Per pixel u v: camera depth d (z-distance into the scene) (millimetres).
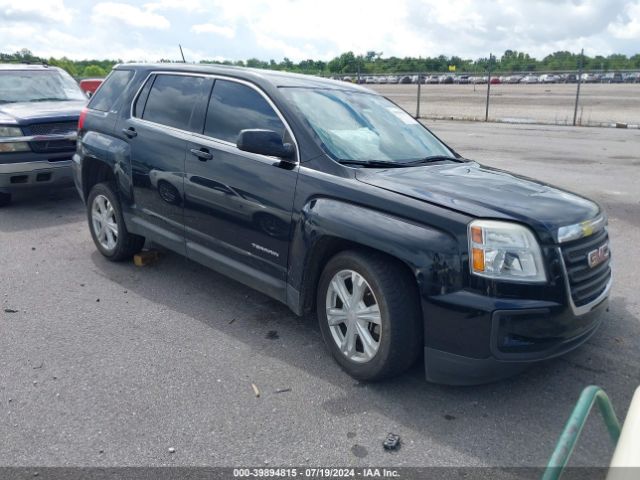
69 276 5582
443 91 42906
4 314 4707
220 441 3111
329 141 4078
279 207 4004
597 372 3814
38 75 9570
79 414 3340
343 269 3668
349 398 3520
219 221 4512
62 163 8008
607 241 3758
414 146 4625
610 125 20578
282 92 4363
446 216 3264
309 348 4160
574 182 9727
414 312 3410
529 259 3166
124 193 5441
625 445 1945
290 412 3373
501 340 3145
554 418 3328
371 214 3512
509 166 11359
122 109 5586
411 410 3400
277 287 4137
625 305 4855
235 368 3871
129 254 5844
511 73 29703
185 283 5414
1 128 7629
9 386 3627
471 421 3299
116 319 4629
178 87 5137
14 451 3020
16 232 7113
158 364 3916
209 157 4535
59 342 4227
